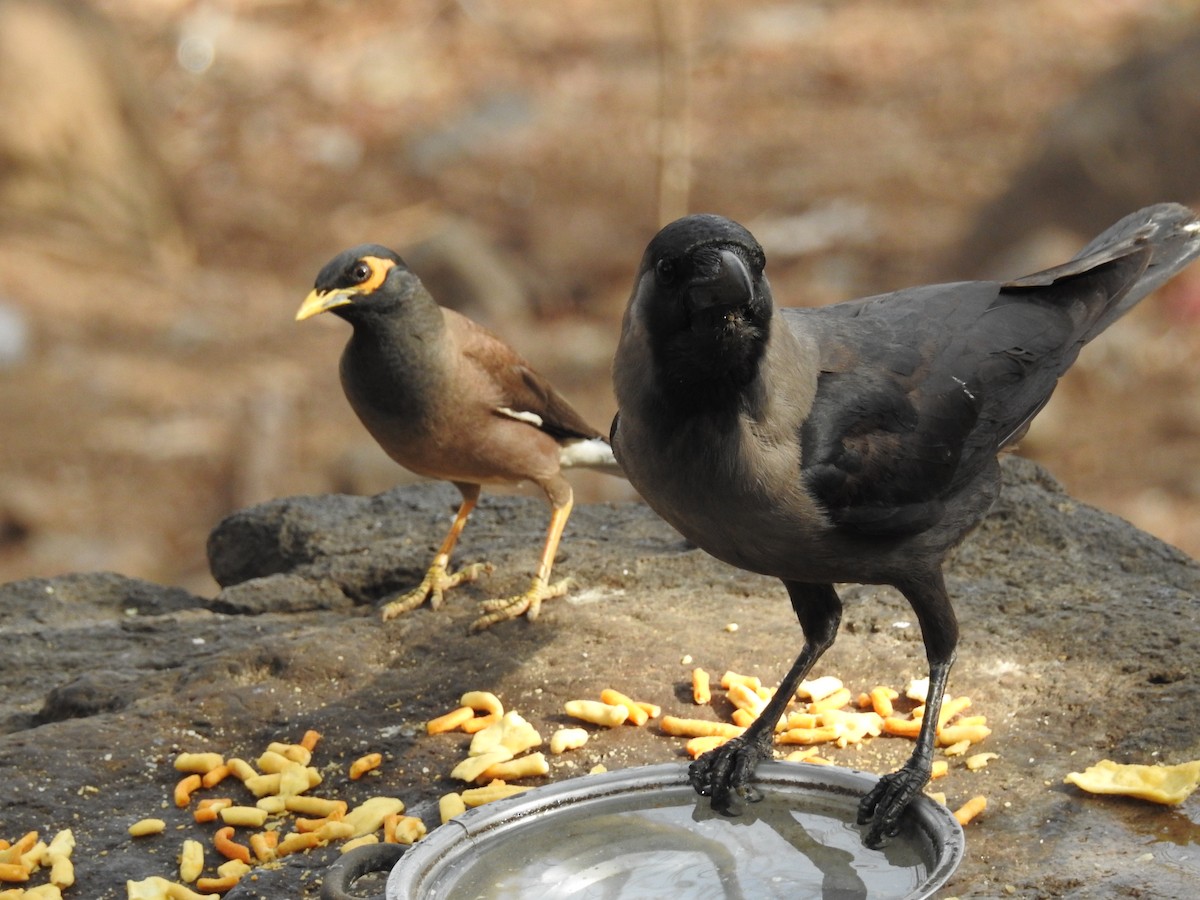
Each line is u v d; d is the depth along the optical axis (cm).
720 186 3244
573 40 3953
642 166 3275
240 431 2383
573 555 1082
